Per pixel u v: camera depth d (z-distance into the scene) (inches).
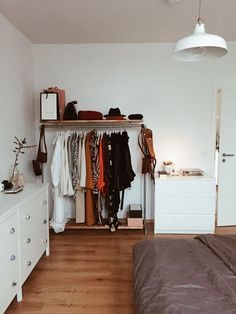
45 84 146.6
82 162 130.3
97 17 111.9
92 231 141.3
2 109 107.5
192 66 145.1
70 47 144.8
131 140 148.6
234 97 145.0
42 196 104.1
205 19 113.7
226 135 146.6
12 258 76.1
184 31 127.7
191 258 63.9
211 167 150.9
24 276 85.4
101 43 144.3
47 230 111.1
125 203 151.7
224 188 149.4
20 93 127.2
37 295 85.0
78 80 146.5
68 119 133.0
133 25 120.5
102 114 144.2
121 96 147.1
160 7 102.9
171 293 48.9
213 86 145.6
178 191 132.6
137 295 52.8
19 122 125.8
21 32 127.8
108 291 87.2
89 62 145.6
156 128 148.7
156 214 134.6
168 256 65.0
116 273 98.4
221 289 49.9
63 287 89.4
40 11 105.7
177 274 56.0
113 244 124.4
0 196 89.0
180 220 134.3
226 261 60.8
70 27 122.5
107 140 131.0
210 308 44.4
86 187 131.5
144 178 142.1
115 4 100.4
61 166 132.3
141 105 147.5
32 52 143.6
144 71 145.8
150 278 55.4
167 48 144.2
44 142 141.3
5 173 109.7
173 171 146.1
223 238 75.6
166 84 146.3
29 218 90.0
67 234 137.3
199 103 147.0
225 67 144.3
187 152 150.0
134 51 144.9
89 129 147.2
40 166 140.6
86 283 91.8
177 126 148.6
